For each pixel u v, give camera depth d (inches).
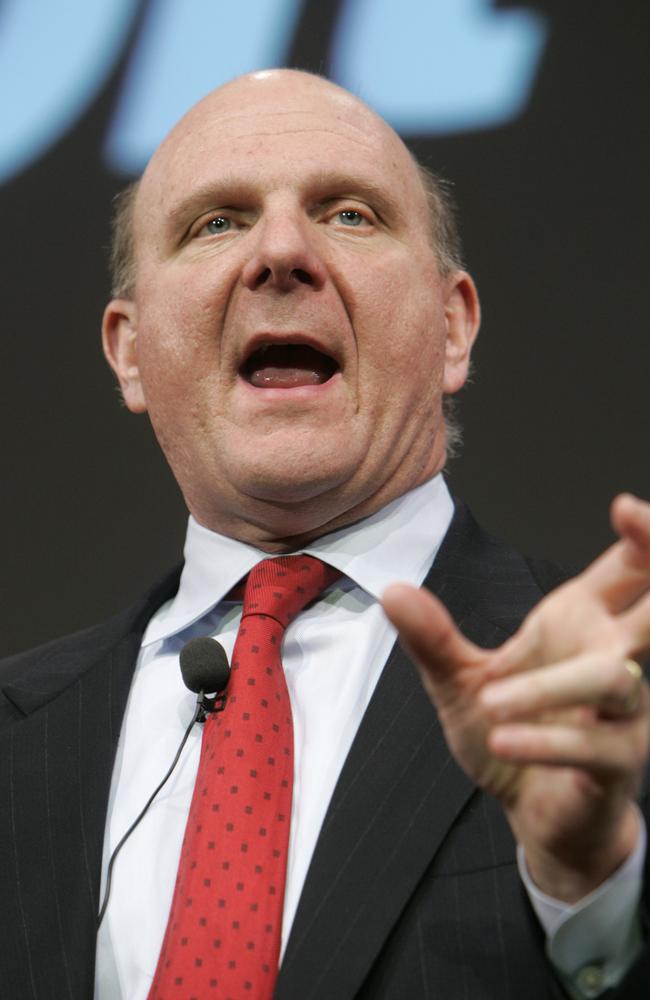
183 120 112.8
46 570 161.9
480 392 154.0
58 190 168.6
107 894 88.0
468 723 65.4
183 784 94.0
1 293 167.8
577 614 63.4
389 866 81.0
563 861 68.1
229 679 93.6
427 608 63.8
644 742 61.8
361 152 106.7
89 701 100.7
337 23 162.9
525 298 155.3
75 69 169.9
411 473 105.7
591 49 158.7
